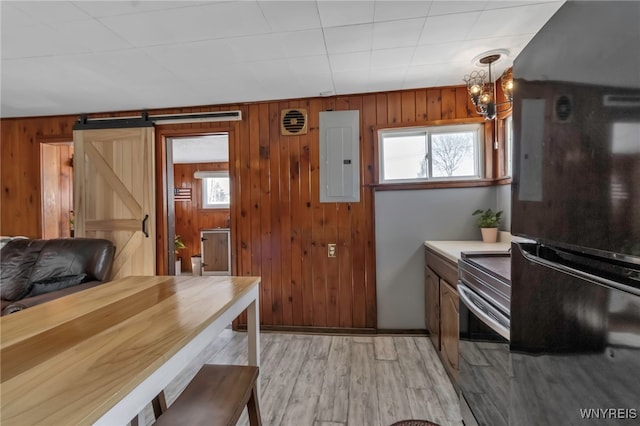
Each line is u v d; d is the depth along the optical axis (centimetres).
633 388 53
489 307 135
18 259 289
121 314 118
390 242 301
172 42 203
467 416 163
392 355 259
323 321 311
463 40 208
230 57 226
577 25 71
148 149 330
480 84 239
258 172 320
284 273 316
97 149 338
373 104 302
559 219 79
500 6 172
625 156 57
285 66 241
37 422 60
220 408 116
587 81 67
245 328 320
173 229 353
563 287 74
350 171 306
